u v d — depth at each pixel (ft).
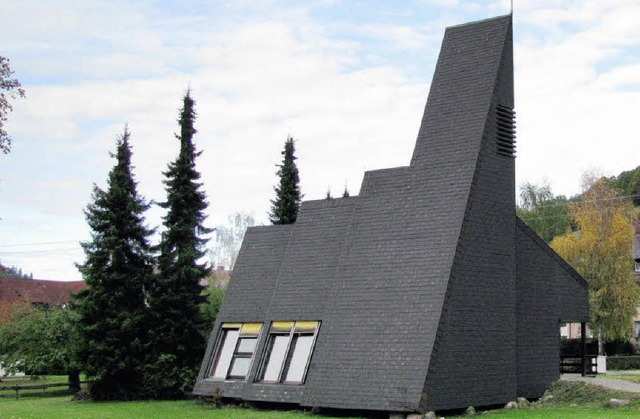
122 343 122.72
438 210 90.43
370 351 86.69
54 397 134.41
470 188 89.40
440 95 98.37
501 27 98.43
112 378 121.80
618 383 99.96
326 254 102.63
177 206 131.95
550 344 101.30
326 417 86.43
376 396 83.30
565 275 105.70
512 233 95.66
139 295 126.41
